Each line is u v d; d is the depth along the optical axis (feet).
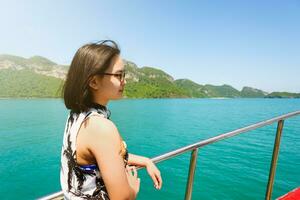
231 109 429.38
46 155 104.73
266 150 100.22
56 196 4.68
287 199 10.76
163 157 6.53
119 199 3.84
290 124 198.49
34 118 246.27
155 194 52.85
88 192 4.23
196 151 7.22
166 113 322.34
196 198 50.39
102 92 4.46
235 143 115.55
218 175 65.98
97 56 4.35
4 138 143.74
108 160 3.84
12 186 67.77
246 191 54.34
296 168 73.31
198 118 263.29
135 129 176.24
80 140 4.14
